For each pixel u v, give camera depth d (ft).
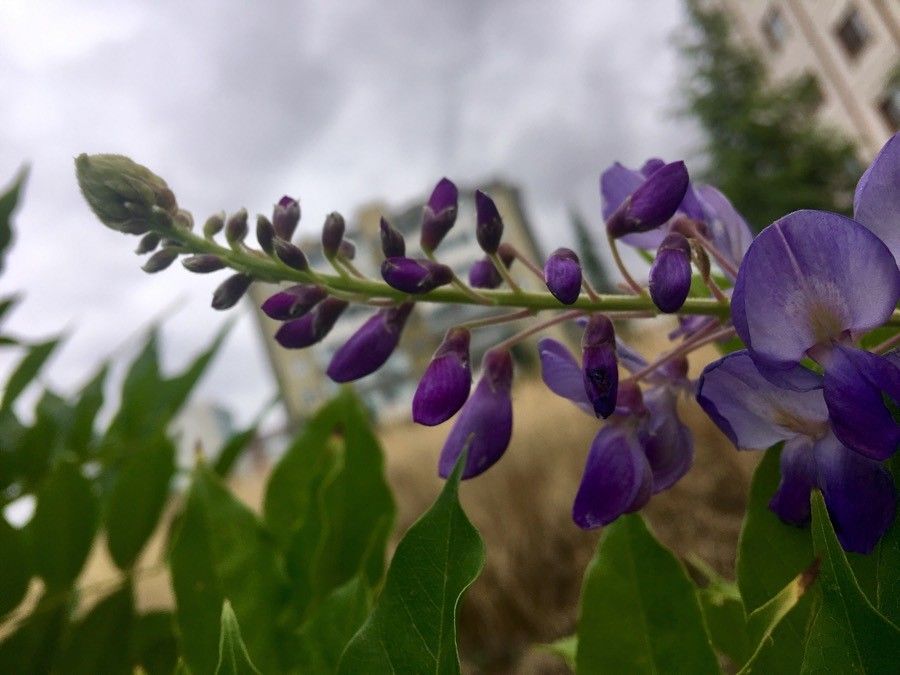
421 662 0.24
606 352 0.29
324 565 0.43
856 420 0.23
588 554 1.51
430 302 0.33
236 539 0.40
